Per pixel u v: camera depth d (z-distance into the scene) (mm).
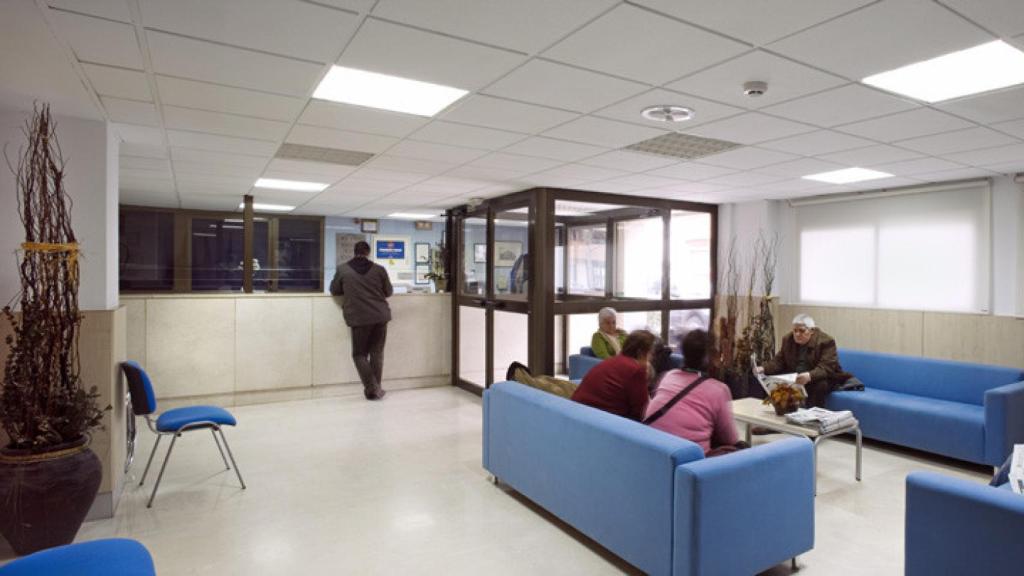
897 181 5246
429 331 6758
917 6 1877
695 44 2201
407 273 9422
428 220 9391
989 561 1812
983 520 1824
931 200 5410
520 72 2506
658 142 3748
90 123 3223
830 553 2719
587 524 2689
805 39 2150
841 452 4270
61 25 2027
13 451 2541
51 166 2717
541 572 2541
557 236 5992
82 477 2627
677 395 2760
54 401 2656
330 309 6082
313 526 2984
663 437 2393
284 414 5359
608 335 5211
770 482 2352
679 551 2178
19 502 2488
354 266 5961
